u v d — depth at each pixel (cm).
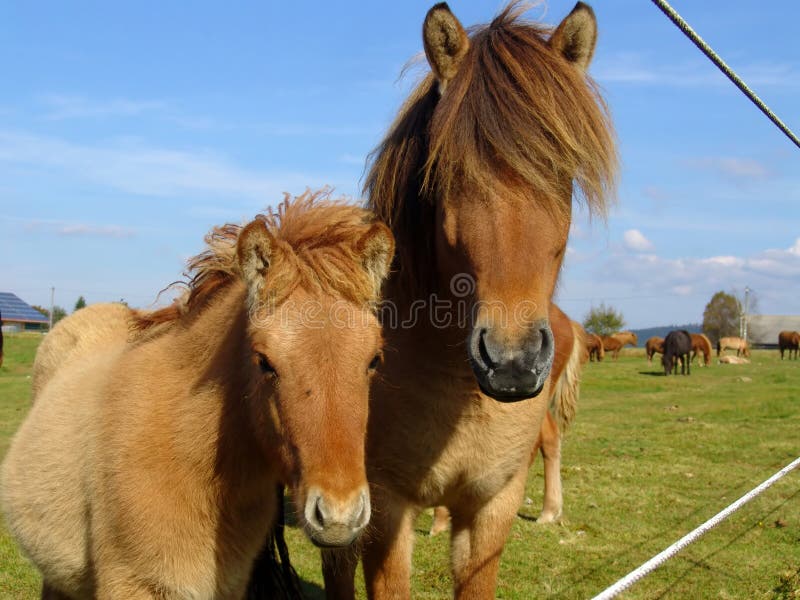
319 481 233
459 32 305
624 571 528
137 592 273
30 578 487
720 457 954
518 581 509
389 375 328
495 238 273
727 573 522
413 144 332
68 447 309
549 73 286
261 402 257
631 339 4812
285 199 308
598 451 999
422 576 518
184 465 272
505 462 335
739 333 6725
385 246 269
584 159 282
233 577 296
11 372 1966
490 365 260
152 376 291
